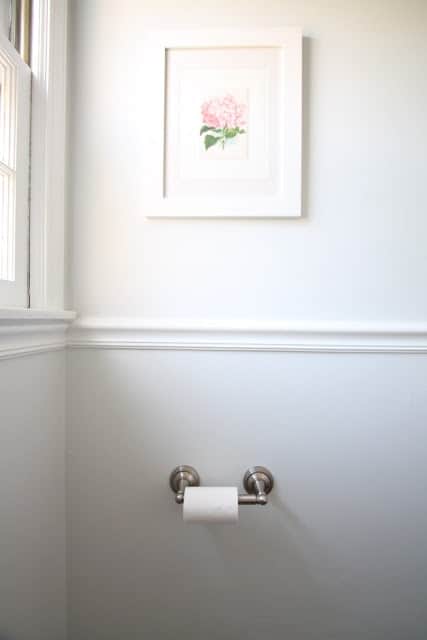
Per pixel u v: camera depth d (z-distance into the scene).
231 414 0.76
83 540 0.75
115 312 0.76
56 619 0.71
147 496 0.75
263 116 0.75
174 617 0.74
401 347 0.74
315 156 0.75
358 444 0.75
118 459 0.76
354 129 0.75
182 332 0.75
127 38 0.76
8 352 0.55
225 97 0.75
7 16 0.67
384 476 0.74
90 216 0.77
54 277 0.71
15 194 0.63
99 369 0.76
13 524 0.57
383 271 0.75
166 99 0.75
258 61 0.74
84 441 0.76
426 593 0.74
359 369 0.75
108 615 0.75
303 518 0.75
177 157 0.75
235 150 0.75
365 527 0.74
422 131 0.74
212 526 0.75
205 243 0.76
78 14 0.76
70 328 0.75
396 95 0.74
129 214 0.76
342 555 0.74
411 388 0.74
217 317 0.75
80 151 0.76
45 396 0.68
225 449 0.76
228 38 0.74
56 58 0.71
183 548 0.75
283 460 0.75
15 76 0.62
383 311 0.75
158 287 0.76
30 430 0.62
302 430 0.75
